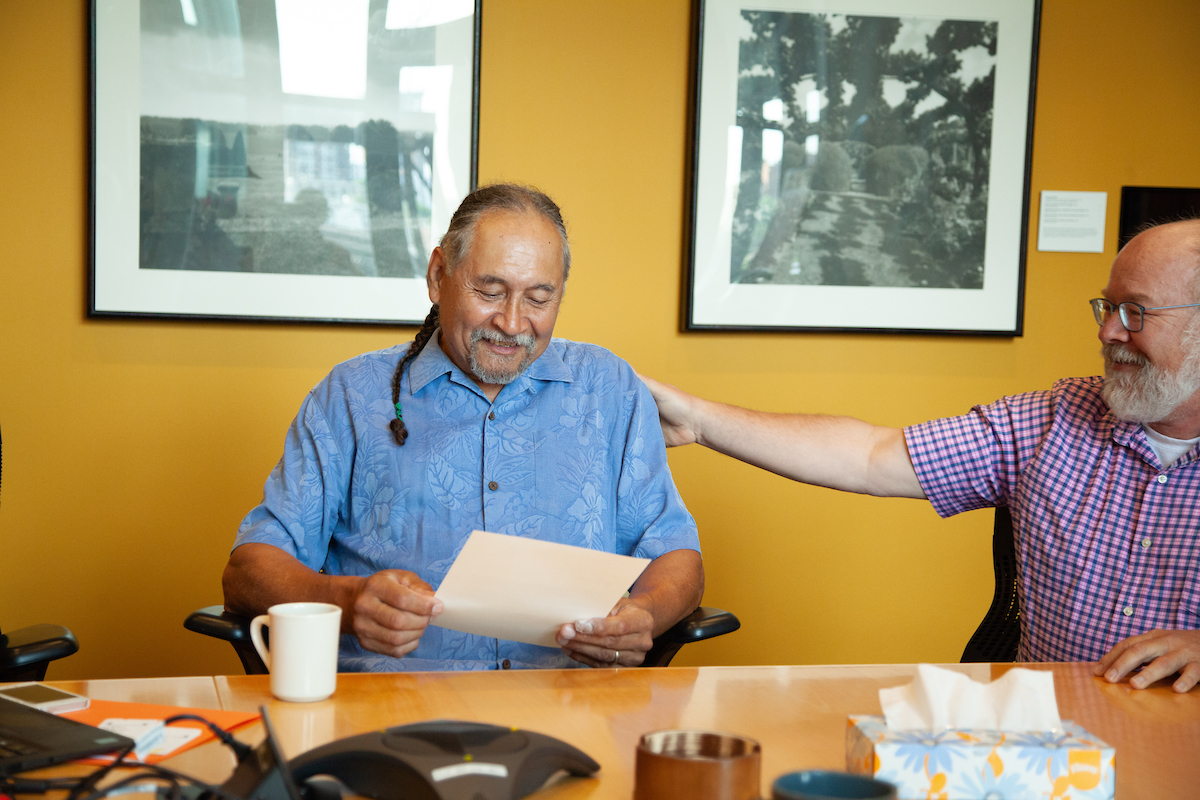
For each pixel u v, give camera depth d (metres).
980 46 2.47
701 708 0.96
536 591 1.12
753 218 2.42
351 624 1.19
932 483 1.60
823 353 2.49
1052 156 2.55
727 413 1.73
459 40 2.29
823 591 2.53
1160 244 1.36
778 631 2.51
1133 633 1.38
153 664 2.26
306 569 1.35
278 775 0.66
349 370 1.62
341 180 2.26
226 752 0.80
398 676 1.06
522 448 1.55
